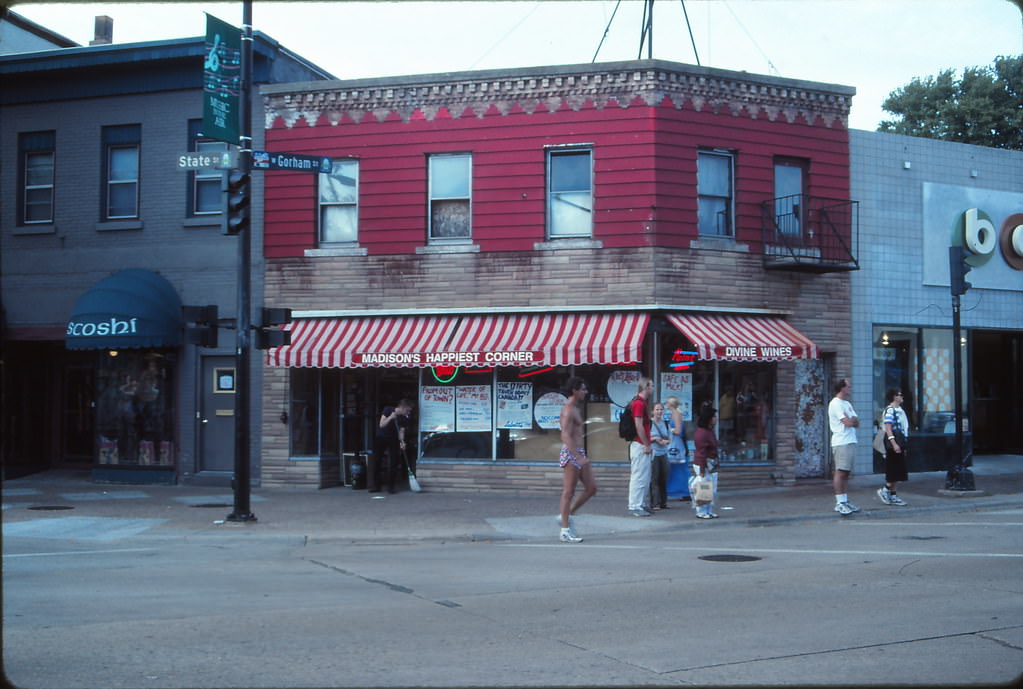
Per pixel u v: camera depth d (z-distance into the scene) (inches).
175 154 799.1
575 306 715.4
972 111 1306.6
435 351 700.0
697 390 727.1
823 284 776.9
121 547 504.7
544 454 725.9
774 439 747.4
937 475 819.4
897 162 817.5
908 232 821.2
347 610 329.4
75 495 719.1
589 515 605.0
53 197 826.8
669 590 365.4
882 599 345.1
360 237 755.4
